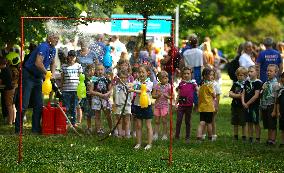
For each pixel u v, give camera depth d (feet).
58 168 33.40
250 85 45.37
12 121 52.44
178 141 45.11
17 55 53.78
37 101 46.85
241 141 46.19
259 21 173.99
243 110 45.88
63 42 63.87
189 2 76.95
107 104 46.60
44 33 51.34
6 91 52.08
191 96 45.01
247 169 34.88
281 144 44.09
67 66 48.14
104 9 56.18
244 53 56.75
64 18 35.04
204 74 45.50
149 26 59.11
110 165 34.63
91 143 42.19
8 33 53.57
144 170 33.50
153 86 45.39
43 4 50.44
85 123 53.11
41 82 46.80
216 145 43.83
